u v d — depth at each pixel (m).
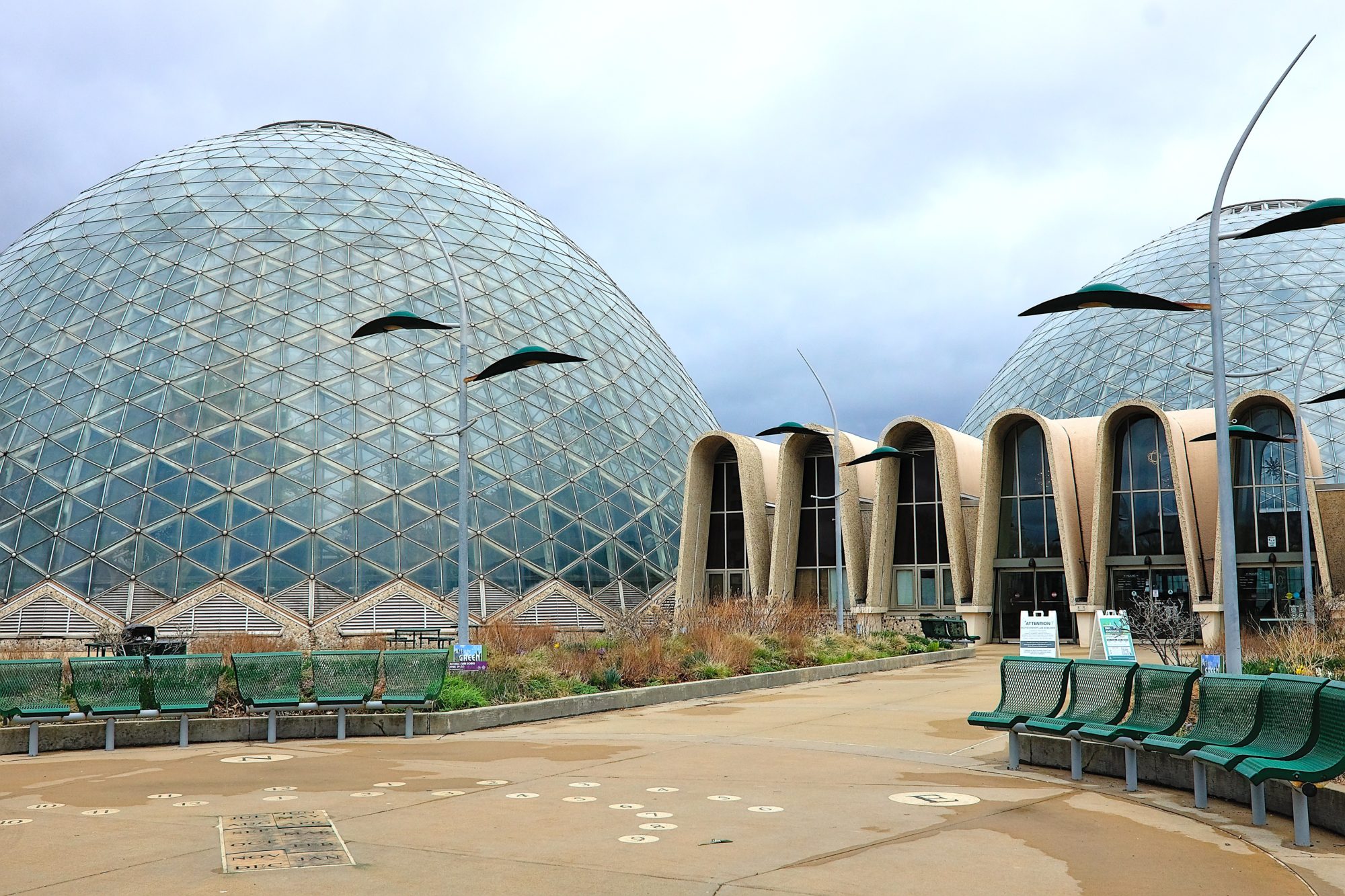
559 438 43.19
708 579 47.44
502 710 17.06
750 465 46.34
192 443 37.50
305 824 9.28
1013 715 12.71
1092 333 63.38
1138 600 40.84
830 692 21.89
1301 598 40.22
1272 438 35.16
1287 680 9.59
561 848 8.37
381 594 36.53
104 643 29.80
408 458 39.06
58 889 7.25
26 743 14.50
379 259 43.59
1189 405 55.72
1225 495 16.00
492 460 40.66
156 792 11.02
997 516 44.38
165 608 34.75
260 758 13.62
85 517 36.28
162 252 42.56
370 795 10.71
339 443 38.53
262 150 48.38
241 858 8.05
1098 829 9.09
